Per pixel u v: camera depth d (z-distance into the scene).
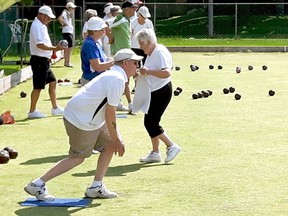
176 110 15.87
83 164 10.52
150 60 10.36
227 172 9.97
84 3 36.28
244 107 16.31
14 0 20.89
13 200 8.62
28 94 18.89
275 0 49.28
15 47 27.42
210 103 17.00
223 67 26.44
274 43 37.06
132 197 8.73
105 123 8.45
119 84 8.07
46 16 14.45
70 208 8.28
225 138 12.52
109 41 15.46
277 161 10.65
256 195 8.76
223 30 46.31
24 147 11.93
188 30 45.38
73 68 26.14
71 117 8.18
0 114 15.52
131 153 11.33
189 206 8.30
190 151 11.43
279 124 13.95
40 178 8.53
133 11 15.43
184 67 26.50
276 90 19.50
